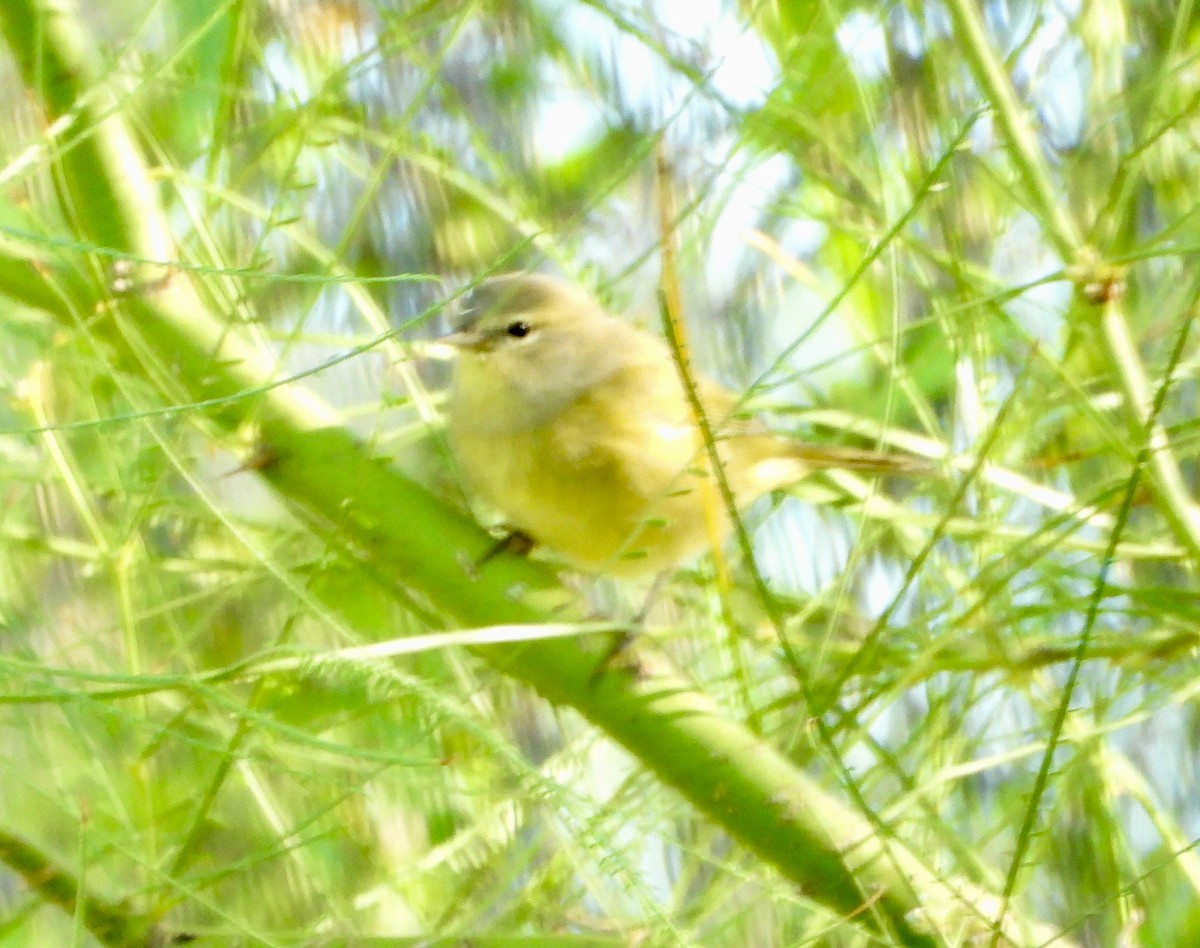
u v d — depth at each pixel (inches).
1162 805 326.3
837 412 299.7
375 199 337.4
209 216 251.9
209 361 228.5
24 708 255.8
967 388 275.6
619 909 254.8
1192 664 292.2
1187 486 328.2
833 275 334.6
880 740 293.6
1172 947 300.0
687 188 307.4
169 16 270.2
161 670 266.7
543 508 291.9
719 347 322.3
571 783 239.5
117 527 281.0
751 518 320.2
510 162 340.5
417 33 247.0
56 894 217.0
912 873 218.1
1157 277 323.3
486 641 201.2
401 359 262.7
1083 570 294.7
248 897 278.1
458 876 289.0
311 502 230.4
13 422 283.7
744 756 217.2
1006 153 276.5
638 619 288.8
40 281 228.8
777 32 284.5
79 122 227.9
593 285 299.4
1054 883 297.9
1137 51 319.9
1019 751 240.1
